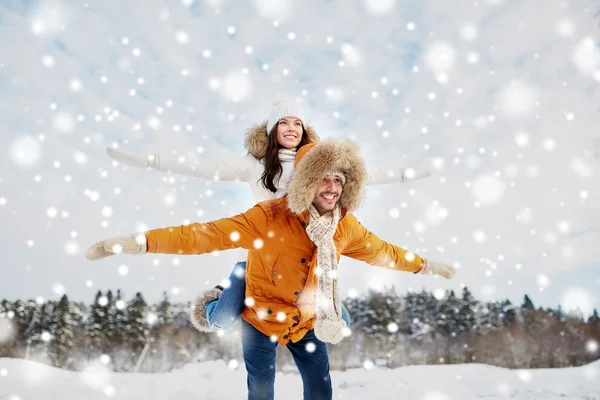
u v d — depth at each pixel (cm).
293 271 220
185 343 2325
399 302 2873
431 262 256
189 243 192
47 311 2295
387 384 508
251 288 226
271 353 227
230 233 203
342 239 232
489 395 440
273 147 302
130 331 2419
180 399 424
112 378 504
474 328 2623
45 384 436
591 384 462
